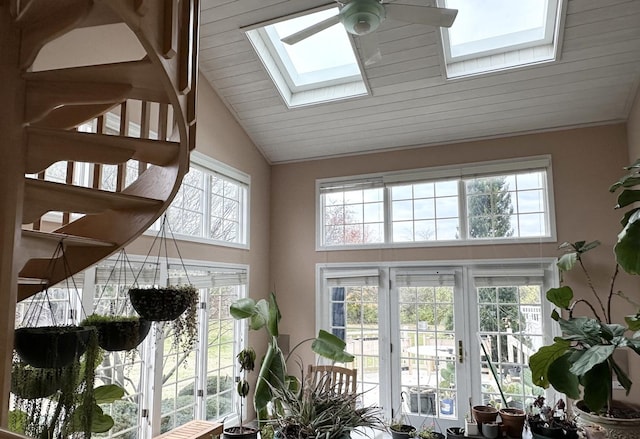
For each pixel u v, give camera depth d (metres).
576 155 4.53
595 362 2.83
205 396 4.38
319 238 5.50
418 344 4.93
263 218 5.64
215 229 4.80
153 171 2.37
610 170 4.39
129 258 3.55
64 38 2.95
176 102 1.73
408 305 5.03
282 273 5.63
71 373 1.88
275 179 5.82
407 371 4.95
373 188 5.33
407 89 4.46
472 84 4.29
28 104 1.75
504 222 4.78
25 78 1.73
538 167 4.62
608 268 4.29
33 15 1.68
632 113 4.16
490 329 4.68
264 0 3.73
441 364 4.82
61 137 1.80
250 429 3.82
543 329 4.47
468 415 4.07
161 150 2.01
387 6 2.58
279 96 4.82
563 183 4.54
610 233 4.32
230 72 4.60
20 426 1.96
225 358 4.78
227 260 4.85
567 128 4.58
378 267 5.18
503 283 4.62
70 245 2.34
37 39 1.70
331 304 5.39
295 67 4.82
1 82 1.70
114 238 2.40
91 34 3.16
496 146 4.84
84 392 1.93
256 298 5.39
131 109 3.57
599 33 3.61
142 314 2.47
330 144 5.40
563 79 4.09
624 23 3.50
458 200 4.98
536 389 4.43
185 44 1.76
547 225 4.60
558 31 3.63
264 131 5.34
